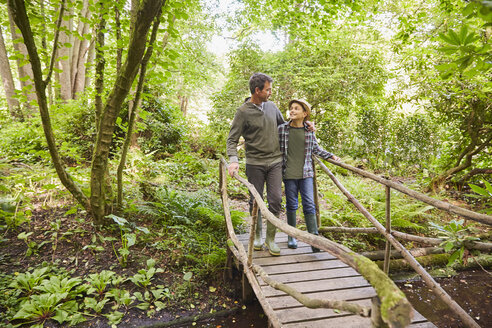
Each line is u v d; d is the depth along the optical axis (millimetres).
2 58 9719
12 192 3967
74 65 10023
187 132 9734
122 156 3570
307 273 2494
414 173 8258
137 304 2787
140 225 3902
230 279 3271
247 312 2863
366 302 2076
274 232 2822
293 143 2764
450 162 6922
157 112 8711
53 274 2893
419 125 8180
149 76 3518
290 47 8867
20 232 3438
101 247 3307
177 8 3115
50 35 3070
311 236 1154
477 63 1315
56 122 7004
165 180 5824
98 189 3471
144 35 2793
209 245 3447
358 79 8453
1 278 2764
